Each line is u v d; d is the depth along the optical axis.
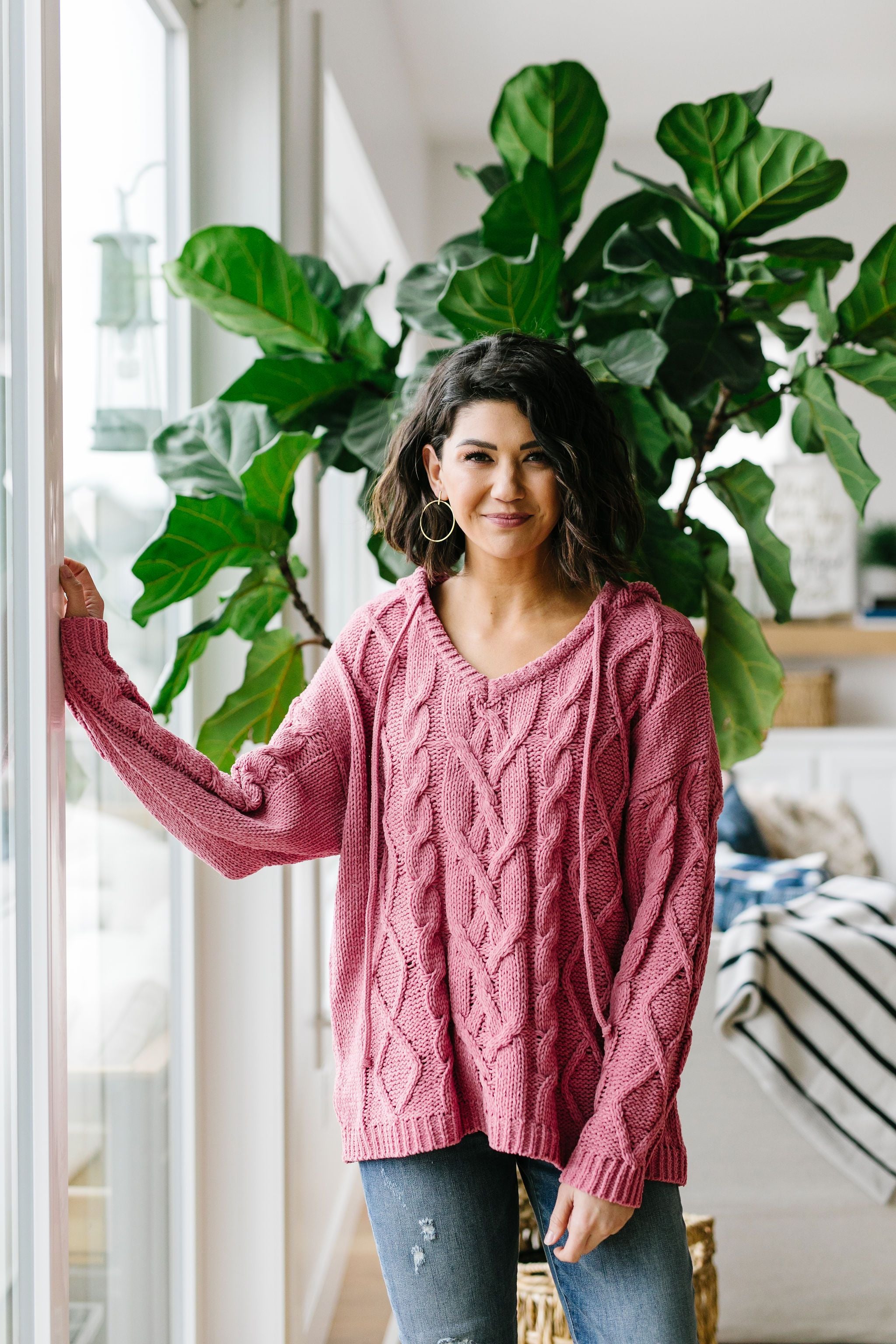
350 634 1.24
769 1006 2.19
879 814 4.59
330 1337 2.39
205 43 1.83
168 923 1.77
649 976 1.09
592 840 1.13
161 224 1.77
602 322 1.71
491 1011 1.12
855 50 3.70
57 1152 1.06
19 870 1.11
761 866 3.28
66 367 1.40
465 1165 1.15
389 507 1.26
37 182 1.04
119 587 1.60
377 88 2.97
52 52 1.06
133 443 1.65
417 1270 1.14
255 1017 1.85
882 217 4.59
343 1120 1.20
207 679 1.87
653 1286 1.12
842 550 4.82
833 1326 2.23
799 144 1.47
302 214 1.99
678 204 1.74
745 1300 2.24
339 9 2.35
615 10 3.39
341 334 1.65
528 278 1.46
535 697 1.14
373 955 1.18
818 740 4.59
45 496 1.05
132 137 1.64
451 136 4.48
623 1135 1.06
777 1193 2.23
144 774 1.11
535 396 1.10
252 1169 1.86
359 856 1.21
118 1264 1.56
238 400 1.61
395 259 3.59
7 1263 1.08
